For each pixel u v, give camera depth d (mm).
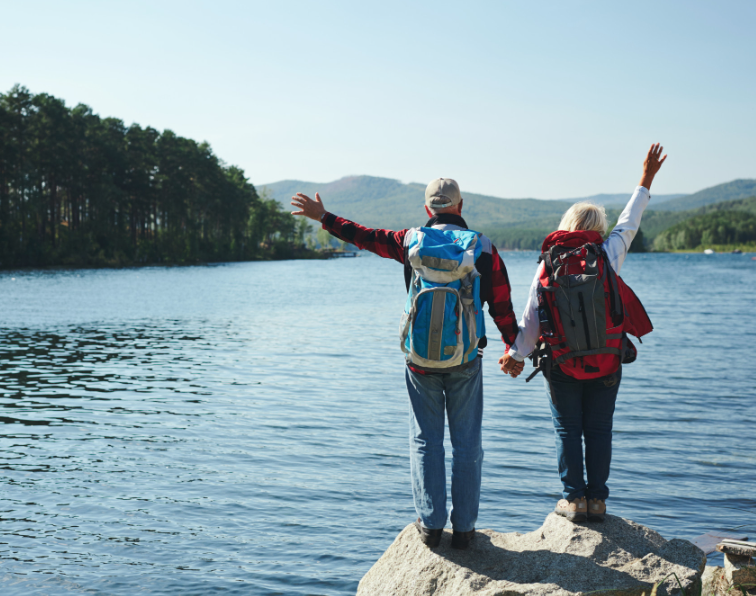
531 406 11023
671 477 7230
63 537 5648
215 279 65500
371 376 14312
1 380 13695
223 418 10227
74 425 9742
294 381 13680
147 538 5648
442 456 3508
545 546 3506
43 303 35188
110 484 7039
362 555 5367
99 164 90312
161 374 14539
